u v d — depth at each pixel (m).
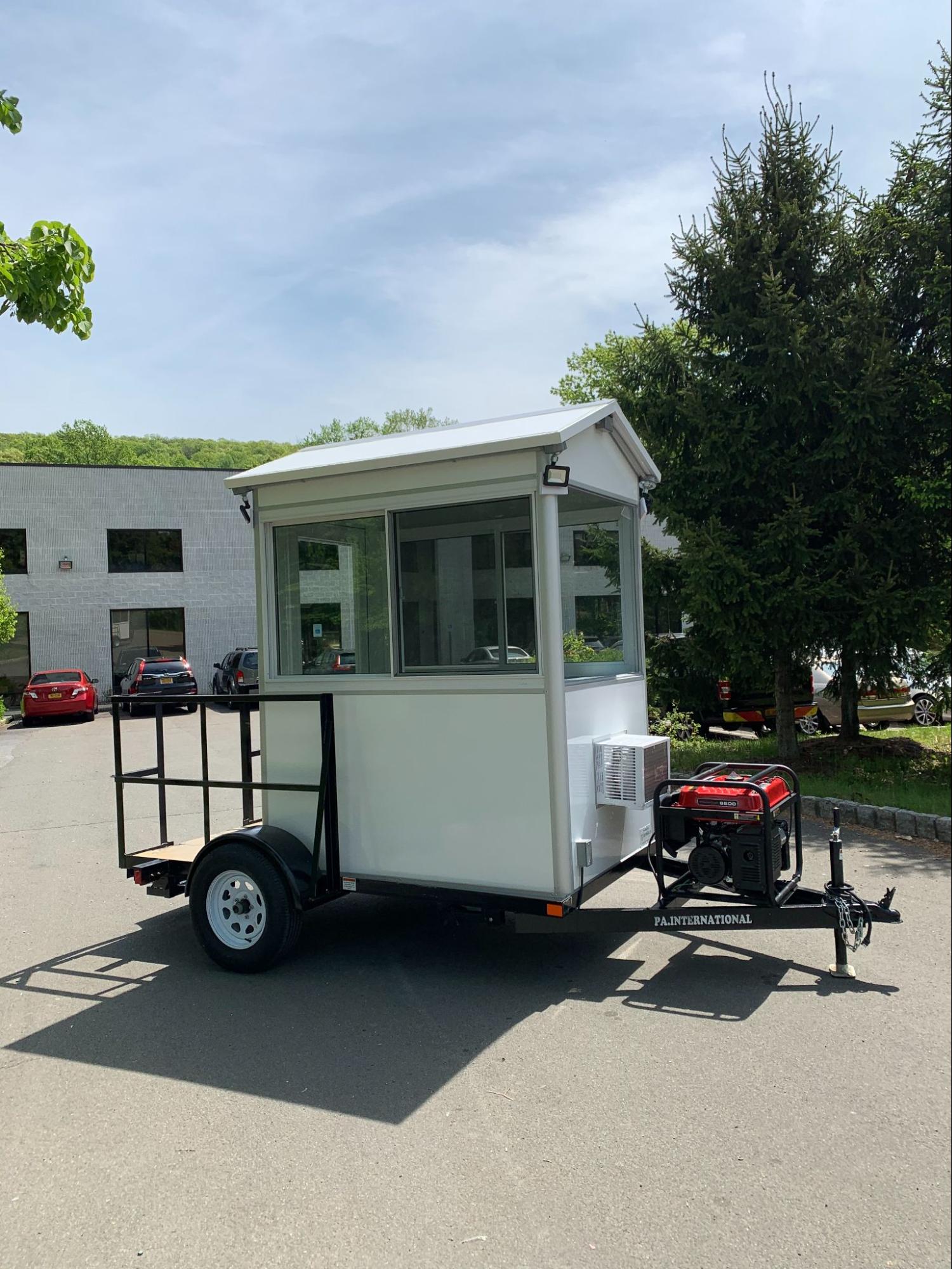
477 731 4.69
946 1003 4.32
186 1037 4.26
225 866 5.09
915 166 9.82
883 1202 2.85
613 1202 2.90
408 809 4.91
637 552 5.77
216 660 28.73
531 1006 4.48
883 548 9.40
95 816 10.15
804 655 10.55
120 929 6.01
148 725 21.42
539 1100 3.55
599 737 4.97
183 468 28.39
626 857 5.20
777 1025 4.14
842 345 9.34
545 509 4.48
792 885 4.79
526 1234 2.76
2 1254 2.76
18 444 75.06
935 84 9.51
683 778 4.94
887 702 15.23
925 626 9.29
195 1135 3.39
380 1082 3.75
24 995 4.88
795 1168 3.04
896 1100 3.46
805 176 10.16
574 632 4.84
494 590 4.64
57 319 5.61
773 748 11.65
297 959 5.31
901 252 9.91
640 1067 3.79
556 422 4.89
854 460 9.64
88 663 27.34
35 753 16.88
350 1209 2.91
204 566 28.59
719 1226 2.76
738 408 9.95
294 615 5.30
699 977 4.76
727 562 9.27
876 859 6.74
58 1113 3.60
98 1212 2.95
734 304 10.20
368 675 5.02
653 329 10.72
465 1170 3.10
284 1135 3.37
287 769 5.32
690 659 10.62
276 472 5.18
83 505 27.34
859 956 4.94
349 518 5.08
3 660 26.67
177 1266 2.68
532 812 4.56
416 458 4.76
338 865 5.12
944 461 9.73
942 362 9.61
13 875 7.52
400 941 5.57
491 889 4.69
